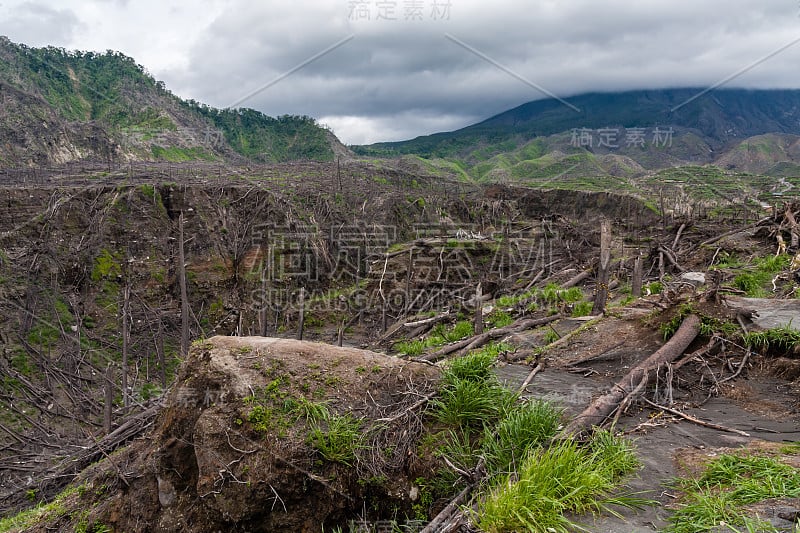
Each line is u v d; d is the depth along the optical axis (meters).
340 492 4.61
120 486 6.00
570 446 4.22
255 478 4.67
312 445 4.72
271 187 38.03
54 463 13.48
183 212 31.77
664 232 24.36
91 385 22.08
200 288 29.67
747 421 5.18
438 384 5.53
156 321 26.22
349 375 5.44
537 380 6.77
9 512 9.47
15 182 35.44
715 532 3.07
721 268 14.80
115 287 27.98
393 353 13.12
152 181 35.47
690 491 3.80
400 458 4.83
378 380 5.46
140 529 5.49
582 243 25.88
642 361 6.72
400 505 4.66
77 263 27.55
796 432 4.83
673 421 5.25
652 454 4.54
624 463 4.23
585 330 8.25
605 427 5.18
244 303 29.66
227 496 4.76
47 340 24.27
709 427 5.04
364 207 37.72
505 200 44.69
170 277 29.31
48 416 19.86
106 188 31.45
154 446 5.75
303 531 4.59
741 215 33.28
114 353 24.64
